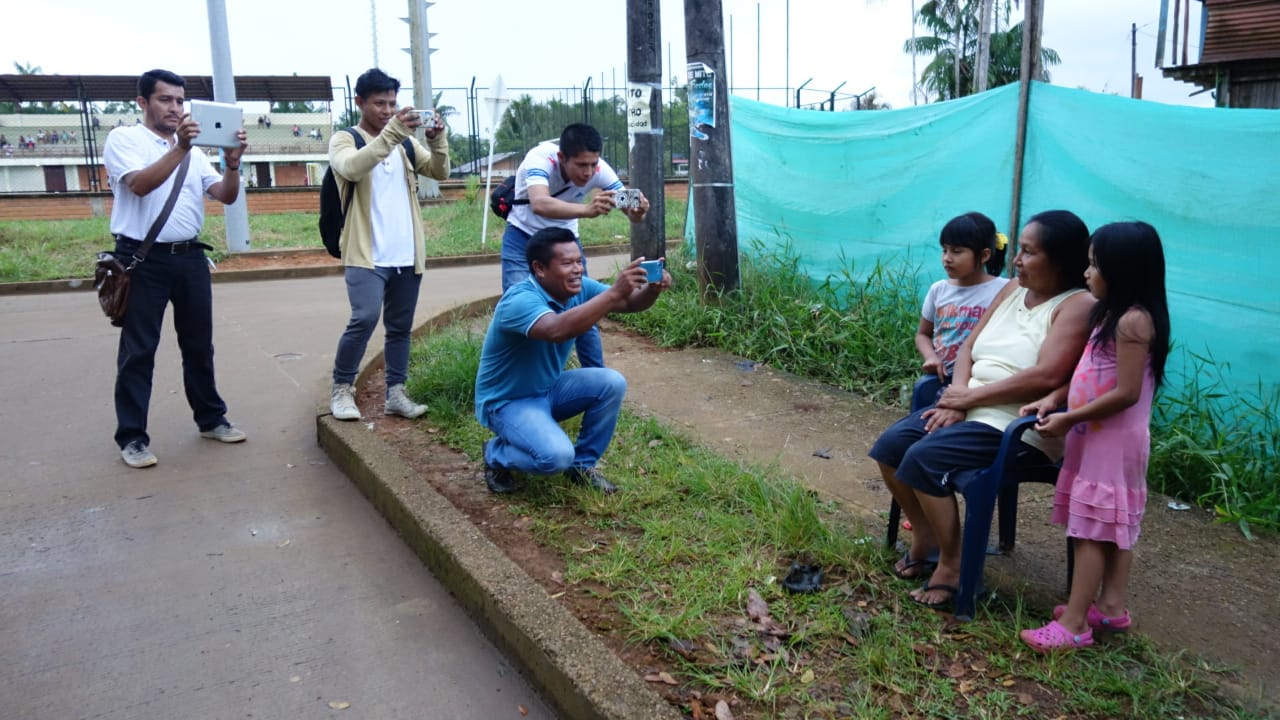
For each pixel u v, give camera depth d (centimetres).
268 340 748
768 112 781
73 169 3994
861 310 652
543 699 280
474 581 322
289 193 2166
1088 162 534
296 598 339
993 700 255
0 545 375
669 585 319
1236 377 469
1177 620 304
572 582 323
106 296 441
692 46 708
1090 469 276
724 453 461
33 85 2342
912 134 659
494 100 1402
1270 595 322
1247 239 460
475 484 418
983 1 1519
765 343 670
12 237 1364
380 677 291
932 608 306
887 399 566
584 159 467
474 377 537
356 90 491
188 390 493
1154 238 265
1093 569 278
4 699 273
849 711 252
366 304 485
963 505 402
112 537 385
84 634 311
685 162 2434
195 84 2539
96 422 534
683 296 783
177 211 452
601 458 442
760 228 809
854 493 410
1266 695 261
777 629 291
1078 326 285
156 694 278
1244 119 457
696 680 266
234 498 429
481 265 1364
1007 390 294
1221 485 407
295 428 530
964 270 357
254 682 286
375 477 418
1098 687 263
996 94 595
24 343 745
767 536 357
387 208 489
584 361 498
